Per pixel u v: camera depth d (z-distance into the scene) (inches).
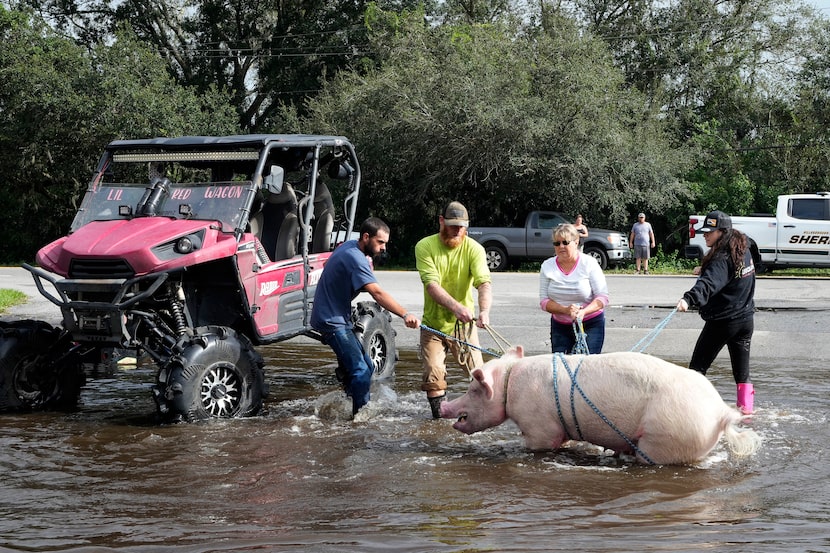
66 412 302.8
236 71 1638.8
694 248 920.9
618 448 231.9
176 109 1262.3
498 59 1164.5
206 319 316.5
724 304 283.3
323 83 1342.3
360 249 289.7
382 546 155.6
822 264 872.9
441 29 1224.8
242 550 154.5
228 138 326.6
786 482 205.8
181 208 309.6
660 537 160.4
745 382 287.4
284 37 1608.0
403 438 260.5
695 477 211.5
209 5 1598.2
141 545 158.9
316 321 289.1
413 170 1198.3
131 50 1266.0
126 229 300.0
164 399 279.3
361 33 1563.7
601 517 177.0
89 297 294.8
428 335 291.0
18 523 175.5
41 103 1190.9
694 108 1439.5
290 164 364.8
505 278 862.5
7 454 239.0
